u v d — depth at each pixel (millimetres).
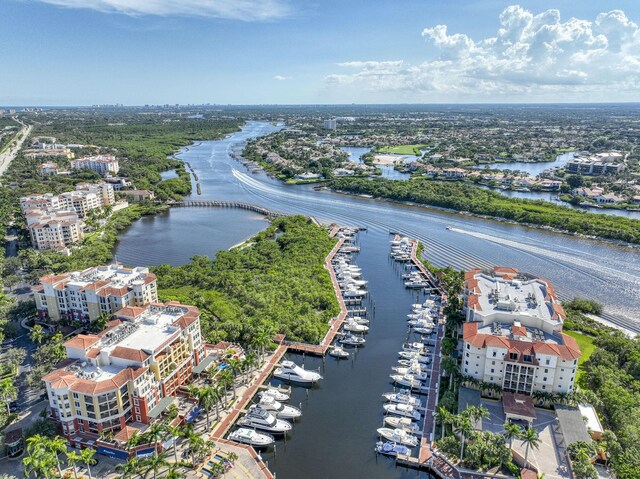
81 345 152000
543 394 153500
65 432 140500
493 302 183875
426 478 134625
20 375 176375
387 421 154125
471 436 133375
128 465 119312
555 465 129250
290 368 179625
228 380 154375
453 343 181750
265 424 150500
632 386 160125
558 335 163750
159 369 151500
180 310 178875
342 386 176750
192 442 130375
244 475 130500
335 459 141125
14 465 133250
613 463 128625
